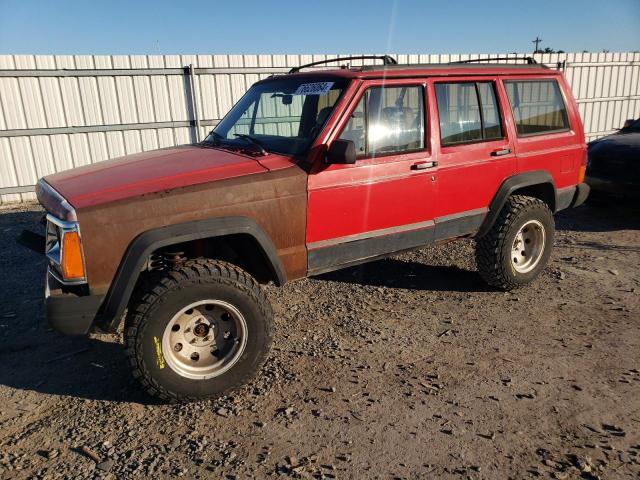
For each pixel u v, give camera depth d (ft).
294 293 17.20
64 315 10.07
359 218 13.08
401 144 13.69
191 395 10.94
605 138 27.84
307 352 13.23
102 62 34.45
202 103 37.91
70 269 9.95
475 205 15.49
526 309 15.74
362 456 9.41
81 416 10.79
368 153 13.07
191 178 11.08
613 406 10.79
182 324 10.98
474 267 19.43
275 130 14.02
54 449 9.75
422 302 16.40
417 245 14.53
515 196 16.80
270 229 11.71
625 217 27.20
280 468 9.12
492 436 9.89
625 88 52.01
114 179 11.21
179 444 9.81
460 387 11.57
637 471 8.93
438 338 13.94
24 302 16.79
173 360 10.80
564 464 9.12
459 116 14.84
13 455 9.61
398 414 10.64
